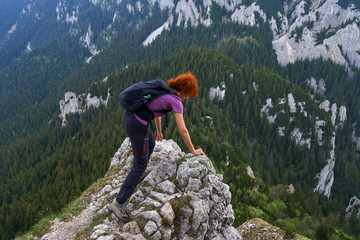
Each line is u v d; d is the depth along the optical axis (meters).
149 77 179.62
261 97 163.25
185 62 176.25
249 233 25.20
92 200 9.34
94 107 170.88
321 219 91.88
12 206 76.62
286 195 87.88
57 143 149.12
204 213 6.95
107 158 93.94
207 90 157.25
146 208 7.08
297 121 159.25
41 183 106.38
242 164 108.56
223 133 132.88
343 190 144.38
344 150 169.88
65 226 7.98
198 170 7.84
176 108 5.86
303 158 146.25
